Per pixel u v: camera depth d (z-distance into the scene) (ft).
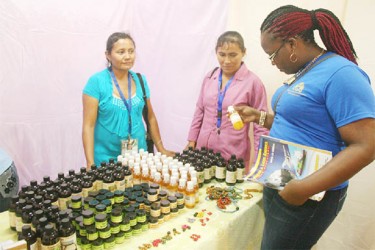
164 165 5.64
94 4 9.40
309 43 4.25
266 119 6.04
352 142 3.64
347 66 3.77
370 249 7.22
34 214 3.92
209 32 8.84
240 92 7.05
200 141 7.72
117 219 4.31
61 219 3.83
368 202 7.05
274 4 7.32
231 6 7.97
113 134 7.22
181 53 9.55
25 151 9.00
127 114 7.26
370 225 7.14
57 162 9.60
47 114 9.16
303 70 4.30
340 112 3.71
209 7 8.71
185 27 9.29
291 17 4.11
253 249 6.08
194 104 9.62
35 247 3.77
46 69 8.91
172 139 10.43
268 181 4.49
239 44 6.83
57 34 8.90
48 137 9.30
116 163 5.60
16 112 8.66
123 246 4.36
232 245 5.37
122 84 7.32
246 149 7.38
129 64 7.08
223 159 6.64
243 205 5.66
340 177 3.61
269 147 4.75
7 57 8.29
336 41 4.19
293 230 4.58
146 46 10.34
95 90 7.02
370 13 6.26
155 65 10.29
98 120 7.25
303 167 4.23
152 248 4.35
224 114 7.20
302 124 4.32
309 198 4.11
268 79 7.79
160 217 4.94
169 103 10.23
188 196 5.45
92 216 4.16
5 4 8.02
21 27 8.31
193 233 4.77
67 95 9.43
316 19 4.13
